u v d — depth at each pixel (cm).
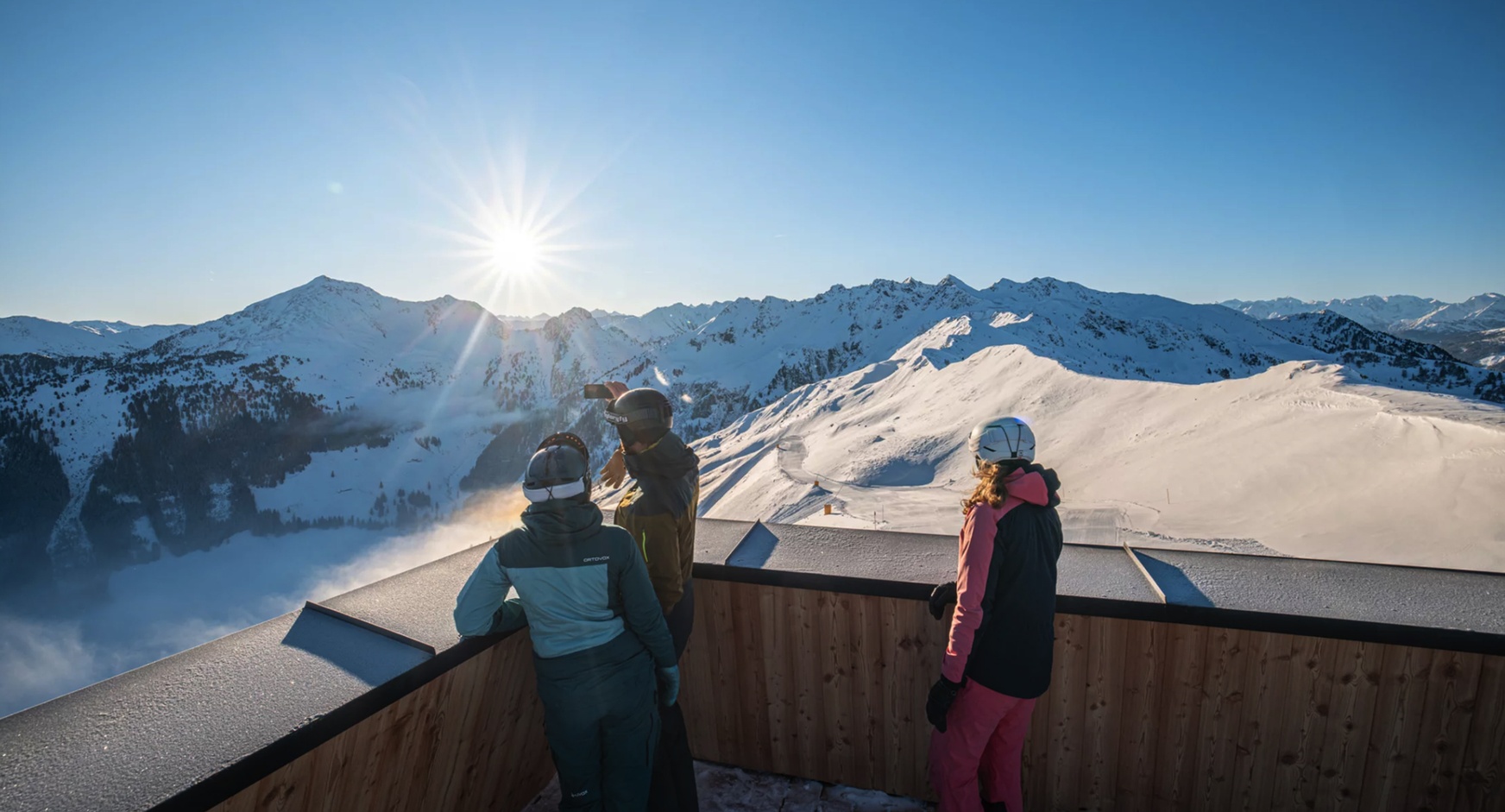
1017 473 234
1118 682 270
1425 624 230
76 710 191
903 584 276
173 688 204
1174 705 265
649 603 233
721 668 324
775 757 324
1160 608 251
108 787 159
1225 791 265
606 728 232
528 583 220
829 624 299
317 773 195
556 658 225
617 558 226
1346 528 1986
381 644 237
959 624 234
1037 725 284
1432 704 235
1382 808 246
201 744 176
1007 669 236
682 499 254
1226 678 256
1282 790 258
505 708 276
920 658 288
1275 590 260
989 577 232
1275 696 252
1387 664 237
